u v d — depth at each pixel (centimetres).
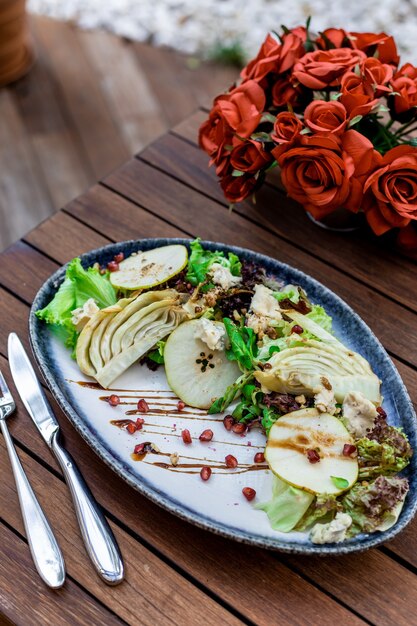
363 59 90
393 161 87
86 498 75
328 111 87
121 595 71
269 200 99
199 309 83
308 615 71
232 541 74
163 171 102
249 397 80
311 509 72
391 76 88
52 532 74
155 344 82
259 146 89
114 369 81
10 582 72
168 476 76
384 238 96
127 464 76
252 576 73
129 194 99
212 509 73
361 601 71
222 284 84
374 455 74
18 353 85
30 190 157
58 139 167
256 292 84
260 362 79
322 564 73
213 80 182
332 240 96
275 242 95
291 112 88
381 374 81
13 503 76
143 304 83
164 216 98
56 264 93
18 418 81
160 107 175
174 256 87
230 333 81
